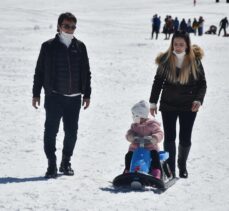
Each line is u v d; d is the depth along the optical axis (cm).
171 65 1658
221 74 4775
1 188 1520
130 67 5225
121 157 1984
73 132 1722
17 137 2291
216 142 2247
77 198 1429
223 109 3081
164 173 1647
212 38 9825
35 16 13188
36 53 6281
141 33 10656
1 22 11375
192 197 1469
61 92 1667
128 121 2733
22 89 3750
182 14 14875
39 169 1781
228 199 1455
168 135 1703
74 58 1667
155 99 1706
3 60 5522
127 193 1484
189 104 1677
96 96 3541
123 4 17500
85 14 14875
